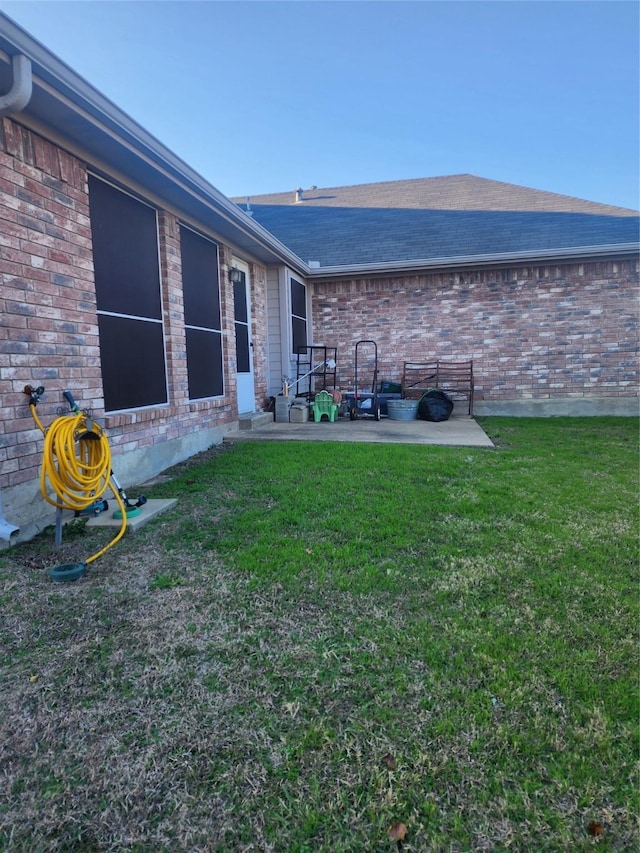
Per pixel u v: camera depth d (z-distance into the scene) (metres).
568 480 4.27
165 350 5.02
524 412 8.89
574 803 1.29
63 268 3.50
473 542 2.94
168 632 2.06
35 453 3.21
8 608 2.23
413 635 2.02
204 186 4.70
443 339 9.12
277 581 2.47
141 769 1.41
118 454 4.18
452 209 10.98
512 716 1.58
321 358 9.54
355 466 4.69
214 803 1.31
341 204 12.26
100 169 3.93
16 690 1.72
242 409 7.35
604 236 8.75
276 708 1.64
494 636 2.01
